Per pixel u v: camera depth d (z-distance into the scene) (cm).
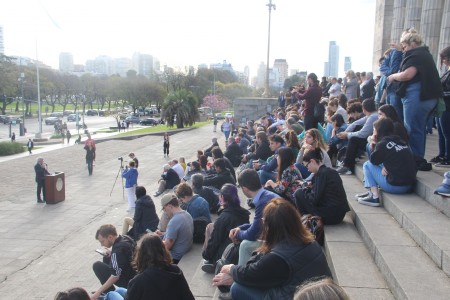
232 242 557
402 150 568
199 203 786
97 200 1783
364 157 906
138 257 412
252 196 491
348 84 1538
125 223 1018
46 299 872
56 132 6284
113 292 514
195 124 6134
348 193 661
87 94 10656
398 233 469
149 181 2186
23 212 1598
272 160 826
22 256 1125
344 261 437
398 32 2017
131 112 10456
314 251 330
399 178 564
